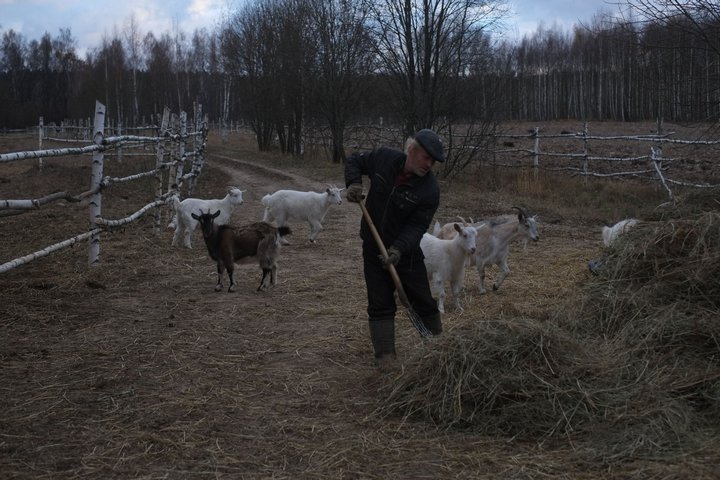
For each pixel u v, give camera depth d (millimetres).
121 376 4891
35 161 32719
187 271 8750
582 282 7582
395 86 22312
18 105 72125
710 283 5422
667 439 3719
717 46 12297
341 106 29969
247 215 14992
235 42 40781
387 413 4273
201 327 6227
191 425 4094
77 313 6523
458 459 3668
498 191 18438
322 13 30422
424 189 4934
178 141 13984
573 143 31844
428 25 20750
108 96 61250
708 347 4770
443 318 7016
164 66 62875
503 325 4602
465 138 21172
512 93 22281
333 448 3818
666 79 13375
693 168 21188
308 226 13445
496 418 4059
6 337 5742
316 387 4797
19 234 11312
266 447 3832
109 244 10430
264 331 6184
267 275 8688
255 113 40531
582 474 3445
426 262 7273
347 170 5125
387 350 5070
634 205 15617
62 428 4016
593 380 4320
